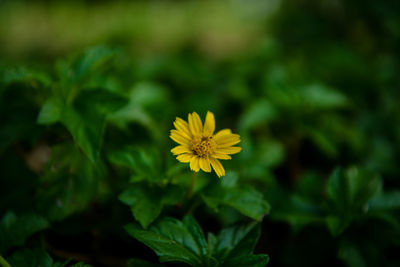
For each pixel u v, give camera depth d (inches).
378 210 10.5
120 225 10.5
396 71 16.1
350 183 10.5
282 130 13.5
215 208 9.6
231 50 27.0
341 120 13.5
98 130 9.9
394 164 12.6
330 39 20.4
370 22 20.2
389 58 17.4
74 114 10.0
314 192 11.6
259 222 9.6
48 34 29.0
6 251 9.6
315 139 12.7
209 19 31.1
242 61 17.4
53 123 10.3
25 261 9.2
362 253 10.4
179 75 16.8
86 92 10.3
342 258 10.3
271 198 11.1
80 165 10.1
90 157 9.6
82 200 10.1
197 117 9.7
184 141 9.6
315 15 21.8
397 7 18.0
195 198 10.0
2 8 32.2
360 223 10.5
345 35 21.9
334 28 21.9
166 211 10.0
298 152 13.8
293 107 13.1
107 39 23.0
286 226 11.9
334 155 13.3
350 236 10.5
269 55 17.2
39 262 9.3
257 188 11.8
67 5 32.3
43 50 26.0
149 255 10.8
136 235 9.1
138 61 17.9
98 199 10.9
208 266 9.1
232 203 9.7
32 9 32.2
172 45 26.1
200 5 33.2
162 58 17.7
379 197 10.6
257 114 12.8
